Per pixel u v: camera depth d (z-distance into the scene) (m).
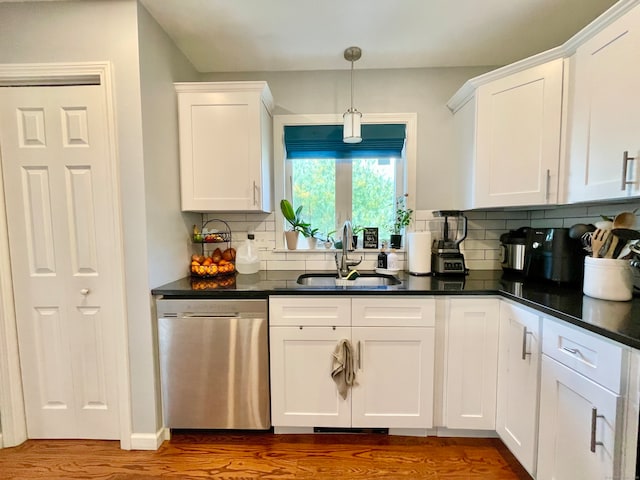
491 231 2.20
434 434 1.72
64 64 1.50
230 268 2.04
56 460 1.55
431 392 1.63
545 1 1.52
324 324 1.62
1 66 1.50
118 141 1.52
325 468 1.51
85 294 1.59
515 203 1.65
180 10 1.57
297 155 2.30
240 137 1.86
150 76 1.59
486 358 1.61
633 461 0.90
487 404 1.63
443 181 2.21
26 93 1.52
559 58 1.49
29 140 1.54
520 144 1.62
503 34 1.79
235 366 1.64
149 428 1.63
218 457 1.58
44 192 1.55
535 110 1.57
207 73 2.22
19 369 1.63
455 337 1.62
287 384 1.66
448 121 2.19
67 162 1.54
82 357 1.63
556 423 1.18
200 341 1.63
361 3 1.54
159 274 1.68
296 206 2.38
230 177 1.88
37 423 1.66
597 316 1.08
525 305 1.36
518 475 1.47
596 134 1.32
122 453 1.60
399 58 2.06
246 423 1.67
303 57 2.04
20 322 1.61
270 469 1.51
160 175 1.68
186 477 1.46
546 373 1.24
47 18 1.50
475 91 1.77
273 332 1.64
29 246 1.58
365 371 1.64
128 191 1.54
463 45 1.91
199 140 1.87
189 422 1.67
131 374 1.61
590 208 1.72
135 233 1.55
